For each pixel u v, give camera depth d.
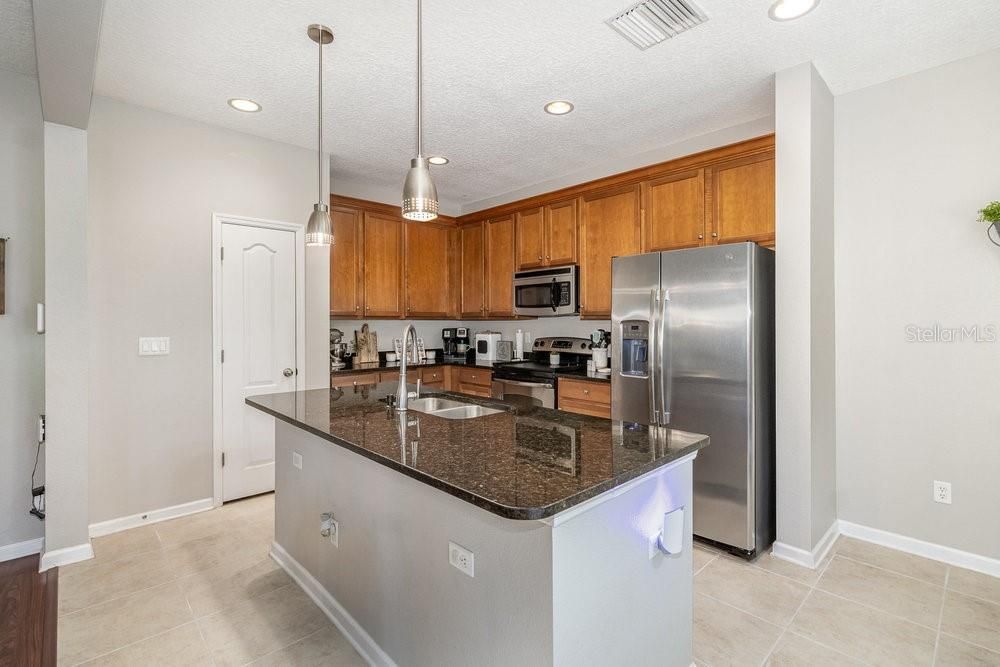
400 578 1.73
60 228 2.47
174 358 3.09
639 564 1.52
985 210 2.29
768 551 2.71
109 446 2.88
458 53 2.40
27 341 2.65
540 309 4.32
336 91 2.79
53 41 1.75
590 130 3.36
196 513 3.18
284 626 2.04
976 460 2.46
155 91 2.78
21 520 2.64
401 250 4.79
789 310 2.53
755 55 2.41
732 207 3.19
